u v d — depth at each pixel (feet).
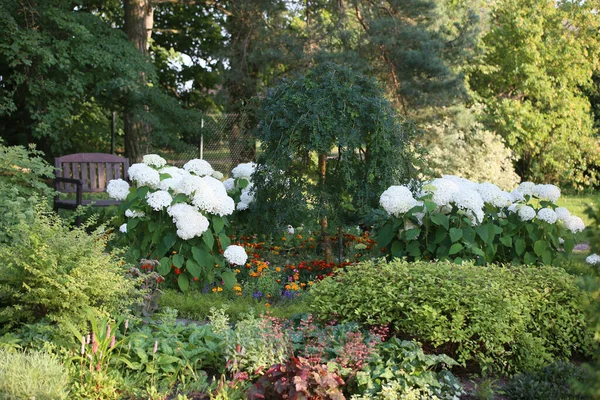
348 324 14.16
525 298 15.07
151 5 49.11
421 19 48.32
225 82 50.24
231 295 19.93
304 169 23.18
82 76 42.73
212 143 48.52
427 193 19.63
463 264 16.30
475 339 14.46
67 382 11.66
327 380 11.11
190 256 19.75
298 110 21.95
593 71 66.85
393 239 20.33
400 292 14.53
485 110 60.90
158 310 17.30
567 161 61.16
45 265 13.69
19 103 46.52
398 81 47.01
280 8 47.91
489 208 21.33
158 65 59.52
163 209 19.90
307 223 23.93
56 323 13.83
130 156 46.73
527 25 60.80
